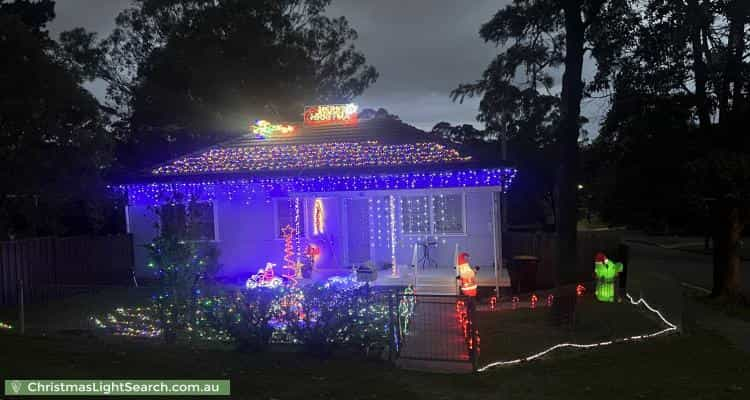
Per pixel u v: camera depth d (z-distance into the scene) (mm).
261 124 20594
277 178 17359
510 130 14414
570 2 11828
